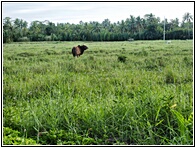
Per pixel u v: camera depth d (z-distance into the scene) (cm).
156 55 1321
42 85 829
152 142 490
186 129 484
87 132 517
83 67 1107
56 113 567
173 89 691
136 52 1452
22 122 557
